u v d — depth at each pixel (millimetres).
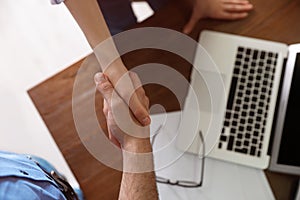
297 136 973
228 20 1068
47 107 1037
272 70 1031
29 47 1751
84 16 886
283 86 1008
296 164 971
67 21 1752
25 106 1686
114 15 1277
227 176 993
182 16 1067
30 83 1714
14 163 803
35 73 1723
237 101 1016
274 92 1021
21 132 1657
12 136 1655
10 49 1753
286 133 979
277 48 1042
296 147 971
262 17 1071
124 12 1283
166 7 1074
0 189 695
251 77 1029
